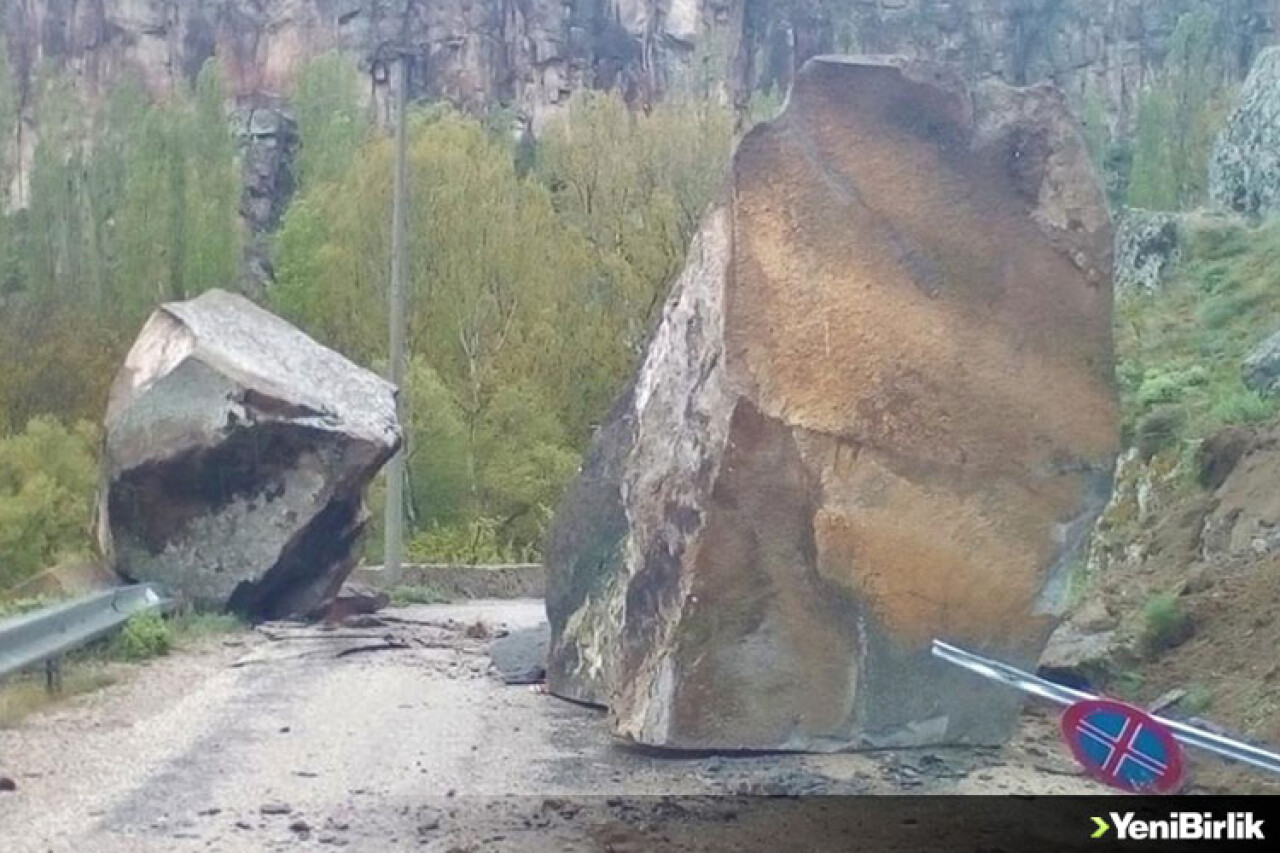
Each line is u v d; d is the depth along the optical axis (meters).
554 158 47.38
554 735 9.82
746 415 8.84
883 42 85.62
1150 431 16.70
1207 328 21.66
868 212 9.22
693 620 8.91
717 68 83.94
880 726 9.02
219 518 16.17
